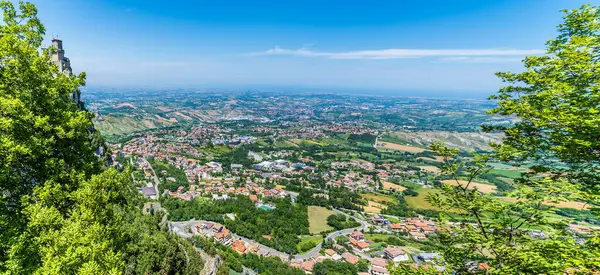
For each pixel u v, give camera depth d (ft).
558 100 55.42
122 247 85.87
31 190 78.54
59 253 61.21
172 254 162.09
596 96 49.60
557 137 52.39
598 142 45.47
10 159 67.87
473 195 59.21
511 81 65.21
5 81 76.38
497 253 51.75
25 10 83.05
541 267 44.50
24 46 77.97
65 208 77.97
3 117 71.05
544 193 48.83
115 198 85.15
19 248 61.93
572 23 59.93
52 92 82.02
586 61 54.08
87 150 90.22
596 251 41.06
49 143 79.56
